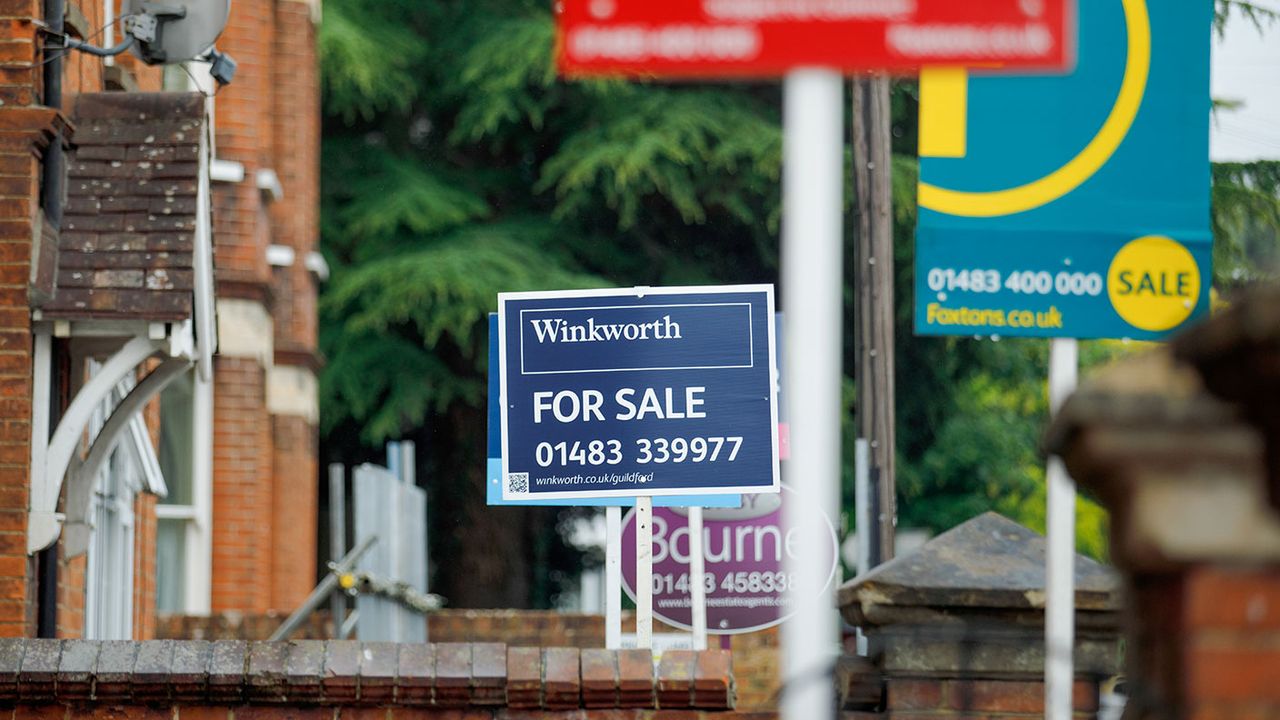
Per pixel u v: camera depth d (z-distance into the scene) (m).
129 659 19.03
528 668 18.91
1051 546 13.30
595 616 42.31
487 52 70.00
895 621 13.99
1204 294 14.90
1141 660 7.58
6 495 23.88
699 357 23.05
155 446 35.91
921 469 72.44
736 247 74.81
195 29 26.48
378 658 19.03
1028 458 73.62
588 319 23.14
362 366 69.56
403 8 73.19
